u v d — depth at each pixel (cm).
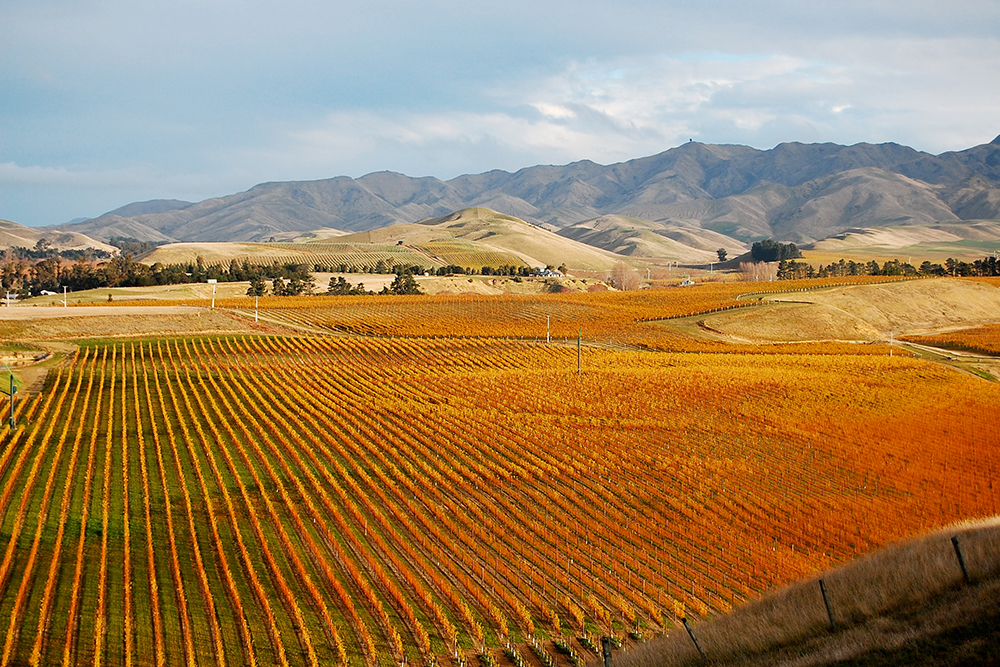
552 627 3525
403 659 3244
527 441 6550
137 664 3138
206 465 5641
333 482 5325
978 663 1767
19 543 4150
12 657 3119
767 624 2381
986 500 5259
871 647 1983
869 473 5869
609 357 10694
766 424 7231
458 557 4275
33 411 6800
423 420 7119
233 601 3706
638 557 4309
